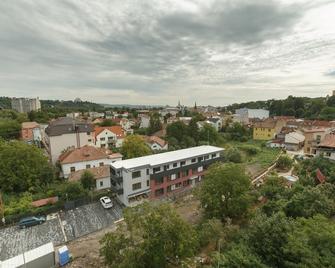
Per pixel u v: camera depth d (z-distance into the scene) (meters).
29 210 32.22
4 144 46.34
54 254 23.56
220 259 17.16
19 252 25.84
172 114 157.00
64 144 56.56
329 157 41.00
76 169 45.94
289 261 16.52
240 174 29.88
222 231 23.78
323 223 17.47
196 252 22.53
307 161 43.22
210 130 78.94
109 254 18.97
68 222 31.44
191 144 71.38
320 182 33.31
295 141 71.56
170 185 41.19
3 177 38.38
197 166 44.97
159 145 66.69
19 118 99.88
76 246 26.73
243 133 93.62
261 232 18.56
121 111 169.88
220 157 49.94
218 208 28.19
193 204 36.72
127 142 54.31
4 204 34.09
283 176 42.62
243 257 16.52
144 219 19.08
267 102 186.75
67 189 35.97
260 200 32.19
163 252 18.25
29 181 39.09
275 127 90.00
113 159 50.09
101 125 88.62
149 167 38.06
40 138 73.94
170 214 19.52
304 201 24.36
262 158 61.16
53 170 44.78
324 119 101.19
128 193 36.12
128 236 21.61
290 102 134.00
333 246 15.83
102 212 34.25
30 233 29.02
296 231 17.25
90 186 39.38
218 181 28.95
